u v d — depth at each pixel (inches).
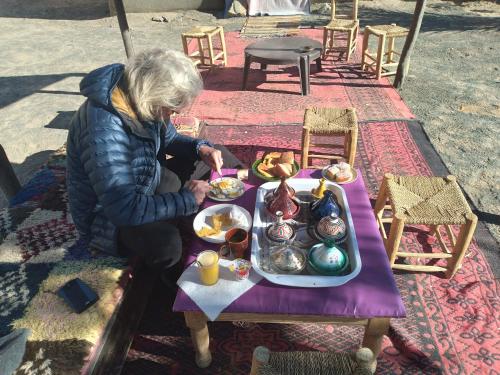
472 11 314.2
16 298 75.4
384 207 107.3
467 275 95.5
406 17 308.3
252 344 83.5
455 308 87.8
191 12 361.7
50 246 86.6
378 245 75.7
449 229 101.0
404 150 145.6
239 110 181.6
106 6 400.5
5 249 86.5
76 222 82.5
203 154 97.7
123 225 74.0
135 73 67.3
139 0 362.0
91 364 66.2
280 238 75.6
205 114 179.5
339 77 211.0
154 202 75.7
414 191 94.0
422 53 239.5
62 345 66.9
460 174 133.6
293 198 86.0
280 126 166.6
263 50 193.5
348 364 47.5
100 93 69.7
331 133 124.7
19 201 101.1
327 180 93.8
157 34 310.5
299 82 207.2
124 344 79.3
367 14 323.3
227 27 317.1
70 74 241.3
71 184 78.2
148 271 90.4
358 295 66.1
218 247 77.7
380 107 177.0
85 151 70.0
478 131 157.8
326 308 64.4
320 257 70.7
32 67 255.0
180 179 103.3
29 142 168.4
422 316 86.3
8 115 192.5
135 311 84.4
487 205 119.0
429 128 160.7
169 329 87.0
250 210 87.6
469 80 201.9
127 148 72.7
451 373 75.9
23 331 67.7
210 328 87.1
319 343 83.3
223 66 233.6
